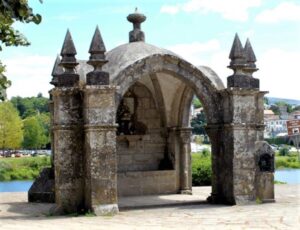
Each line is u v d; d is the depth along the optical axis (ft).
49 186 72.64
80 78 67.05
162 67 62.39
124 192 76.18
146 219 51.42
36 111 428.56
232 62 63.31
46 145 350.43
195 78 64.18
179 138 79.00
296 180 118.73
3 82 31.76
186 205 63.26
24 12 23.97
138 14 72.43
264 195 63.46
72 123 59.41
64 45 60.39
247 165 62.64
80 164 59.36
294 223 46.39
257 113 65.57
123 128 79.05
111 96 57.82
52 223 49.49
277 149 203.82
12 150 305.53
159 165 80.79
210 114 64.90
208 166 94.38
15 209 64.69
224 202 63.67
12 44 30.50
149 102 80.69
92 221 50.70
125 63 62.54
